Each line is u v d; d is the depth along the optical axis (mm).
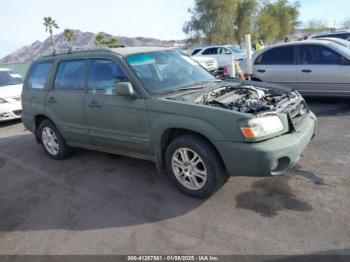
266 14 49375
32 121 5750
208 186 3580
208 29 42219
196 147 3527
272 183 3936
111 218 3572
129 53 4383
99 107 4410
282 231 3029
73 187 4469
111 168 4980
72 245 3168
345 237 2863
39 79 5539
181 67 4738
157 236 3168
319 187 3752
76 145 5199
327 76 7234
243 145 3211
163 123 3707
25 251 3158
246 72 8883
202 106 3457
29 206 4062
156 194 3994
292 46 7758
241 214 3367
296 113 3736
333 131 5691
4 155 6262
